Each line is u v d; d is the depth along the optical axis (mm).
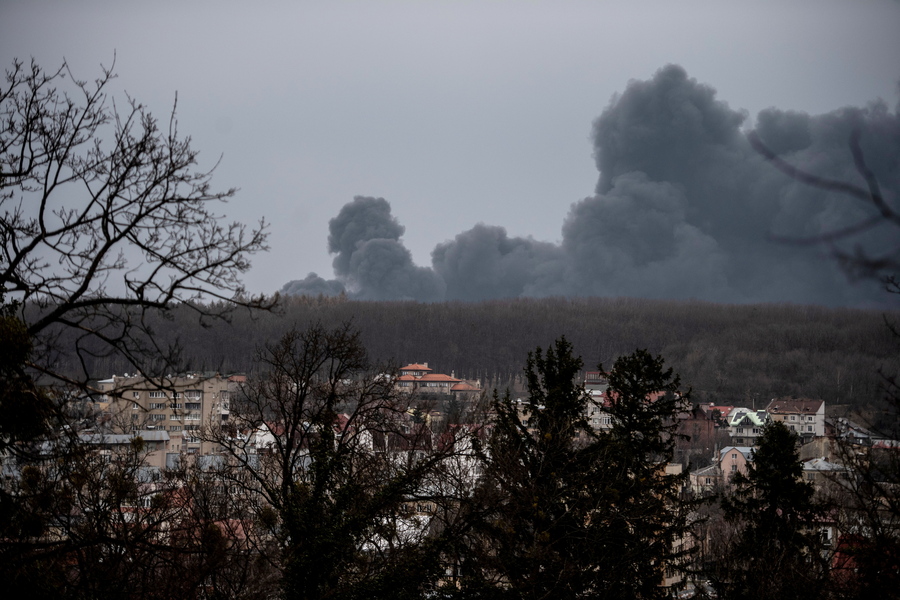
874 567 58875
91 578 49188
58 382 39875
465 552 78125
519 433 90500
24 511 41844
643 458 95750
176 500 73312
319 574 70875
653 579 88312
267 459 86625
